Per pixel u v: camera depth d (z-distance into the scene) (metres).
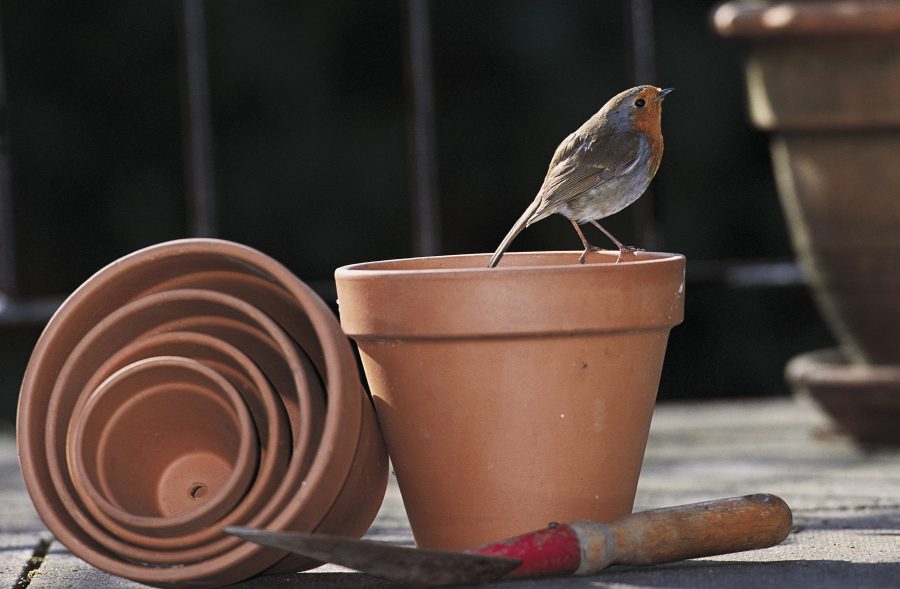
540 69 12.23
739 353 12.81
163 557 5.57
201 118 11.81
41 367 5.78
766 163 12.84
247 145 11.93
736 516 5.91
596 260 6.89
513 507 5.88
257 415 6.18
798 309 12.80
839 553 6.32
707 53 12.64
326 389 6.18
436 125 12.13
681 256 6.17
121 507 5.89
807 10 9.74
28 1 11.52
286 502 5.61
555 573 5.67
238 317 6.23
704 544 5.86
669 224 12.72
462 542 5.96
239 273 6.09
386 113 12.10
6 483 9.57
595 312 5.70
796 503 7.94
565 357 5.74
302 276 12.06
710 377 12.82
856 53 9.73
